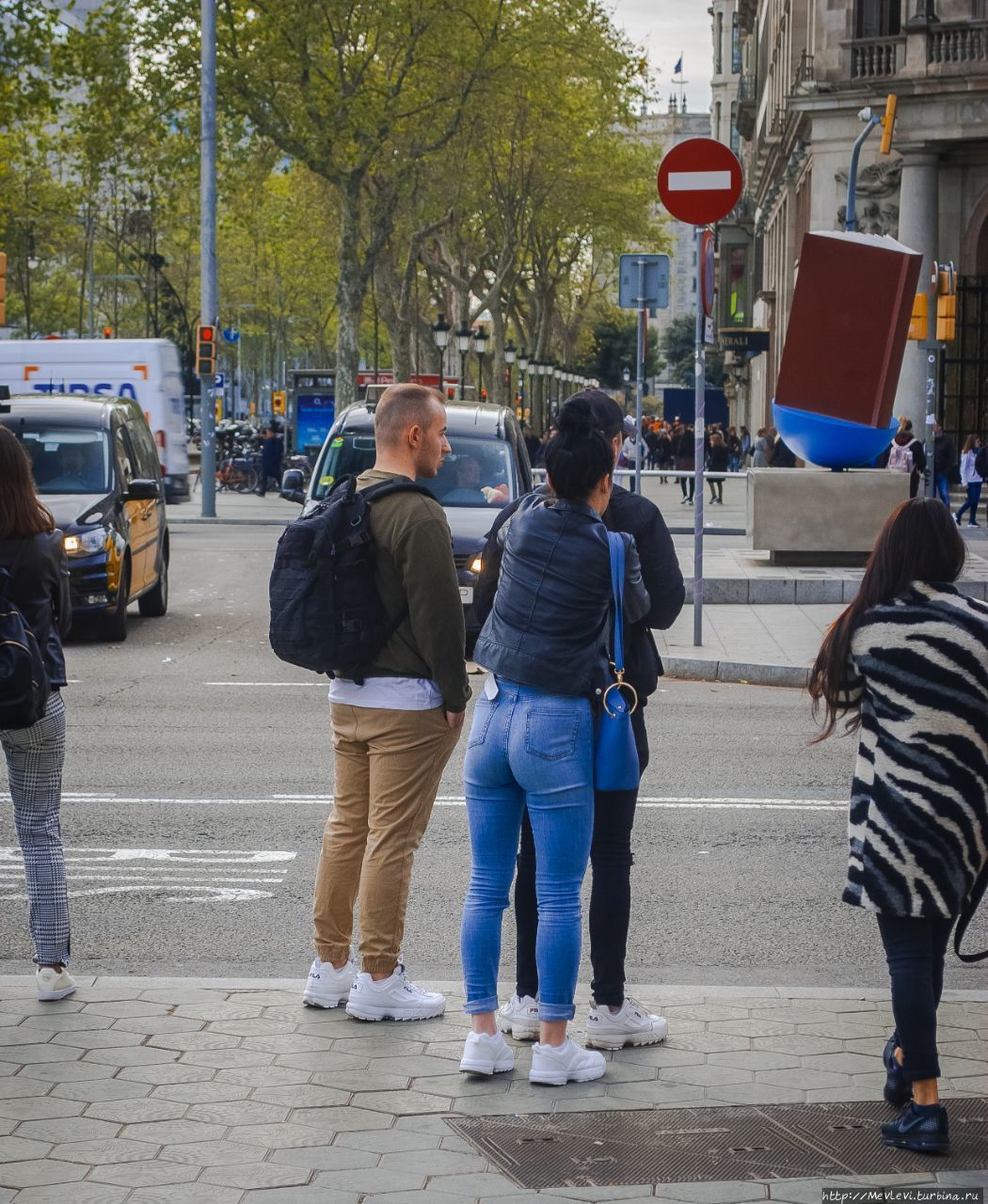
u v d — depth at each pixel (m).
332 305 180.62
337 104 83.50
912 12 77.19
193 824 16.91
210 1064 9.66
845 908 14.05
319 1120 8.85
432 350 129.75
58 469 32.22
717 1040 10.20
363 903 10.53
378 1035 10.27
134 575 32.78
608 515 10.26
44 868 10.79
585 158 128.25
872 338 38.66
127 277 130.75
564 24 93.69
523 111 105.06
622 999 10.11
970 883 8.71
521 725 9.57
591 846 10.16
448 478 30.48
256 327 198.62
